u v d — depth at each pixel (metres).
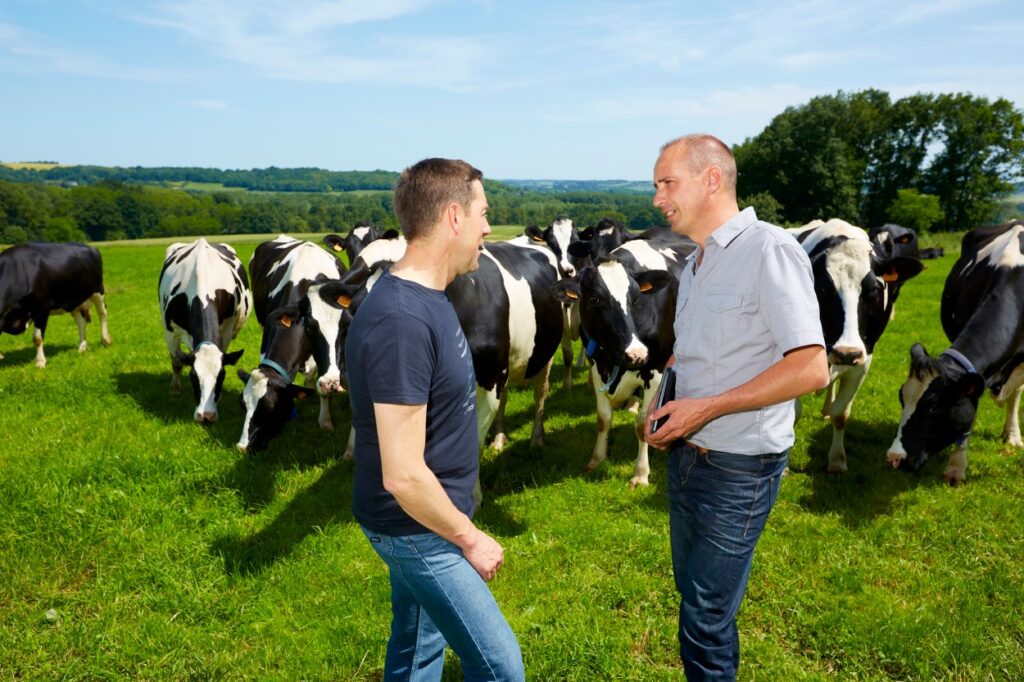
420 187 2.17
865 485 6.04
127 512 5.34
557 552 5.03
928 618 4.09
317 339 6.42
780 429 2.62
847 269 5.77
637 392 6.21
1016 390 6.60
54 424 7.52
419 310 2.13
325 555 4.89
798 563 4.81
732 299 2.57
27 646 3.93
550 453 6.92
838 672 3.76
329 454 6.85
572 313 8.85
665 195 2.71
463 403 2.32
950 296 7.34
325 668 3.77
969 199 61.38
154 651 3.92
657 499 5.81
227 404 8.37
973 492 5.79
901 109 62.44
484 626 2.32
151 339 12.19
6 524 5.08
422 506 2.09
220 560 4.80
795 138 63.16
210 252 8.87
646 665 3.79
